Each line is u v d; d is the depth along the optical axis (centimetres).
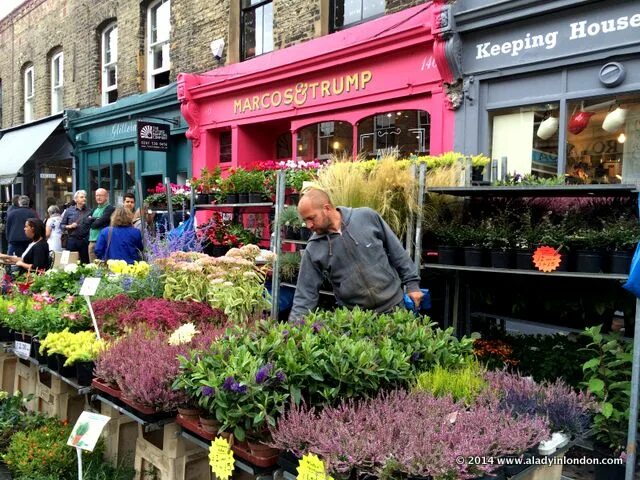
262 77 838
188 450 293
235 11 944
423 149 666
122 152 1226
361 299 344
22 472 343
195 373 242
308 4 804
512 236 381
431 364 270
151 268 479
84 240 880
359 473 188
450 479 182
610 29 499
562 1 513
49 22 1501
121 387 279
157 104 1073
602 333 410
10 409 415
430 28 609
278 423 220
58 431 373
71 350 361
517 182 418
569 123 544
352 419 212
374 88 696
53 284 523
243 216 784
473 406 225
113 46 1307
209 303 416
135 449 358
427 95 650
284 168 587
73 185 1372
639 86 490
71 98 1429
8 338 469
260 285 435
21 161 1334
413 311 345
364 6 752
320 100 770
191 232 623
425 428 199
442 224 429
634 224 346
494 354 443
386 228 354
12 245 977
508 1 543
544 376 407
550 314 442
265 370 225
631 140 511
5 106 1759
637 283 289
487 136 599
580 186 336
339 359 233
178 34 1059
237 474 278
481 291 470
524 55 557
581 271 353
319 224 336
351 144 752
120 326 381
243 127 923
